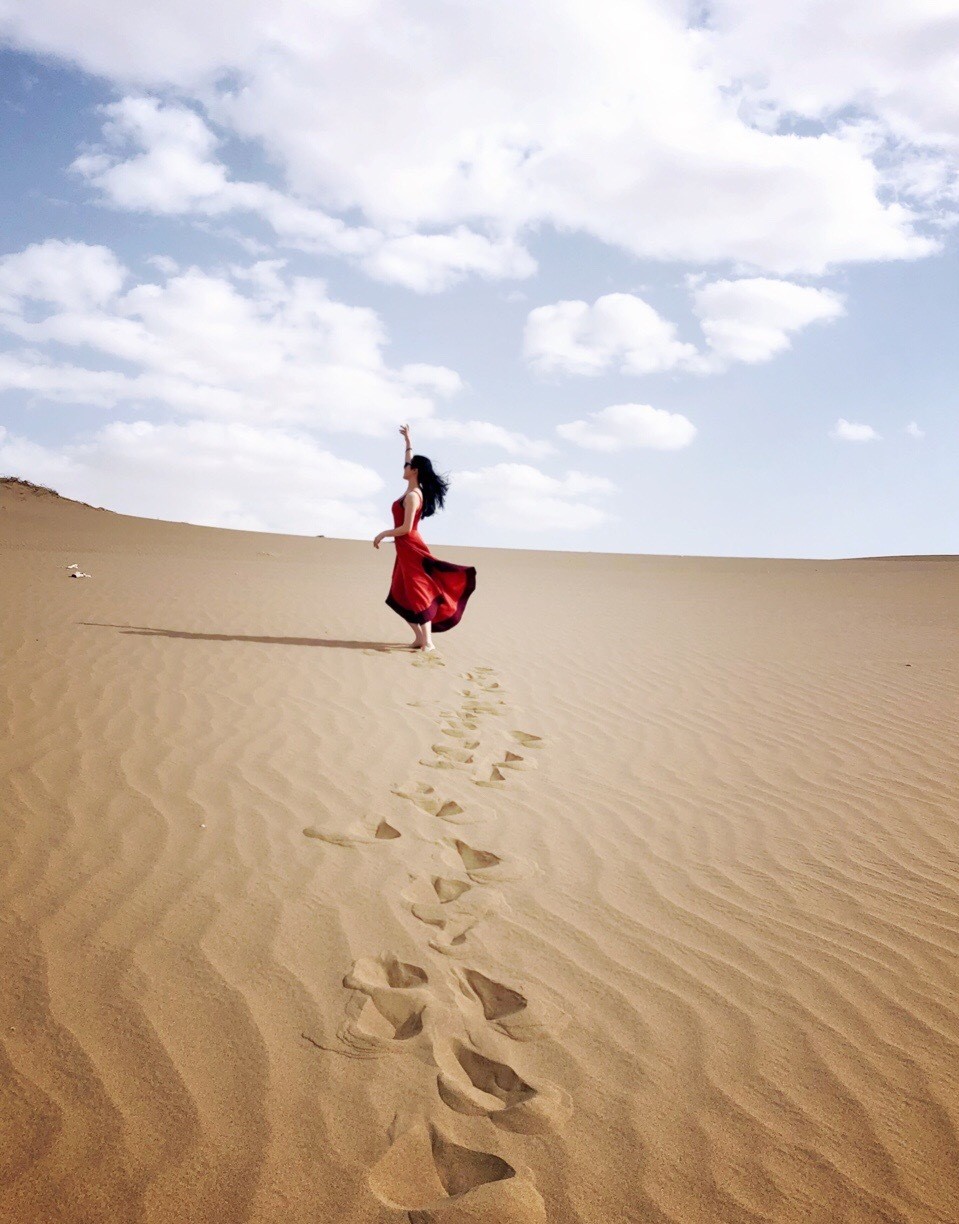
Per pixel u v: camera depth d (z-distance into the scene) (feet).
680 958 9.25
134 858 10.73
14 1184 5.63
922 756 17.40
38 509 135.33
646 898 10.73
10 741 14.88
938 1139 6.59
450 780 14.67
